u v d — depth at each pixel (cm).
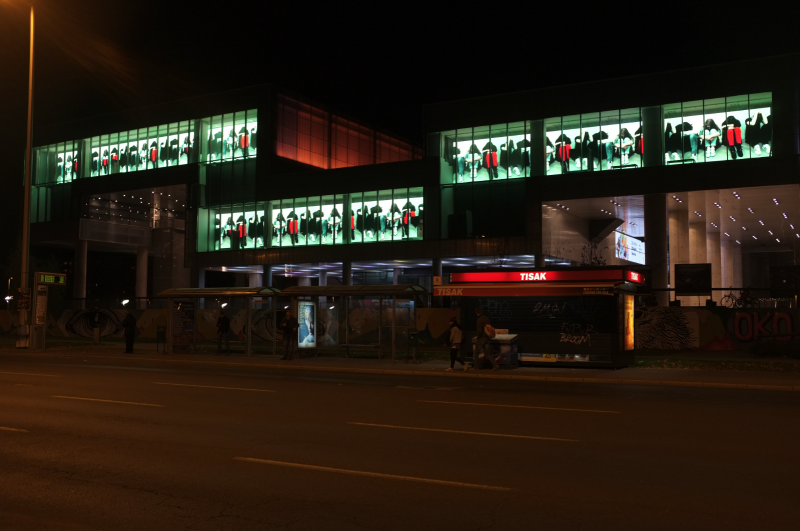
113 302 5178
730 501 675
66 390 1598
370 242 5406
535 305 2334
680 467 820
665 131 4509
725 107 4341
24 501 688
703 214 5344
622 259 6438
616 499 684
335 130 6494
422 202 5259
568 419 1186
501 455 888
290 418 1191
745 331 2966
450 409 1308
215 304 5475
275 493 710
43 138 6831
